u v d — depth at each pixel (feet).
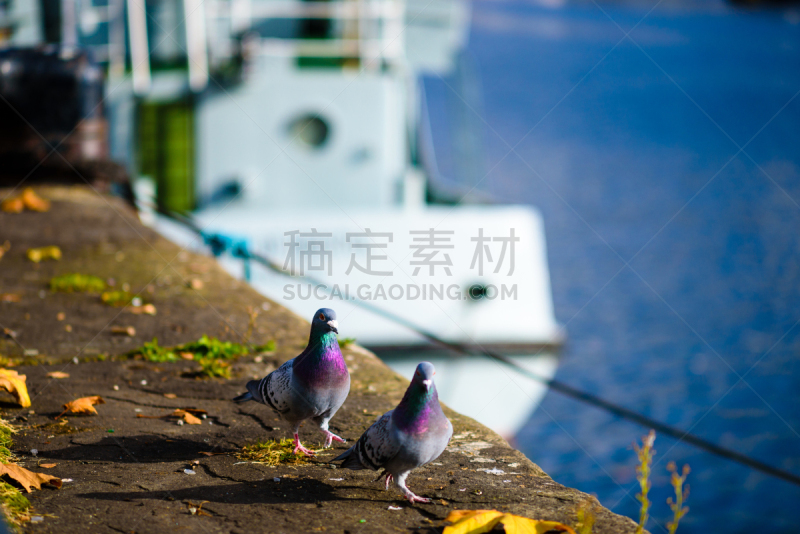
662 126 228.02
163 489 12.45
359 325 36.19
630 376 62.59
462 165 49.21
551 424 53.62
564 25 504.02
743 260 100.58
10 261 26.84
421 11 44.42
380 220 36.55
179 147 41.83
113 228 31.32
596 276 90.53
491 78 305.73
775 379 61.93
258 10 42.04
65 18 43.04
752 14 550.77
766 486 45.73
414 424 11.37
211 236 28.02
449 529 10.52
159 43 41.86
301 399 13.29
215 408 16.20
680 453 49.52
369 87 41.04
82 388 16.96
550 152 181.47
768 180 159.53
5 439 14.15
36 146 36.94
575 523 11.29
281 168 41.29
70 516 11.33
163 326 21.15
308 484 12.82
